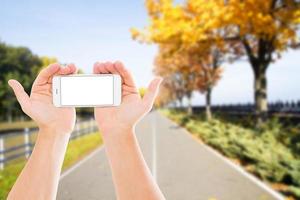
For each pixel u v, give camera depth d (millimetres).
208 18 15562
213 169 10977
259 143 12422
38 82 1024
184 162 12477
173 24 17031
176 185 8711
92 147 17953
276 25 14672
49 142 926
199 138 22516
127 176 887
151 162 12578
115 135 924
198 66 37125
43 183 871
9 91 54312
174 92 86938
